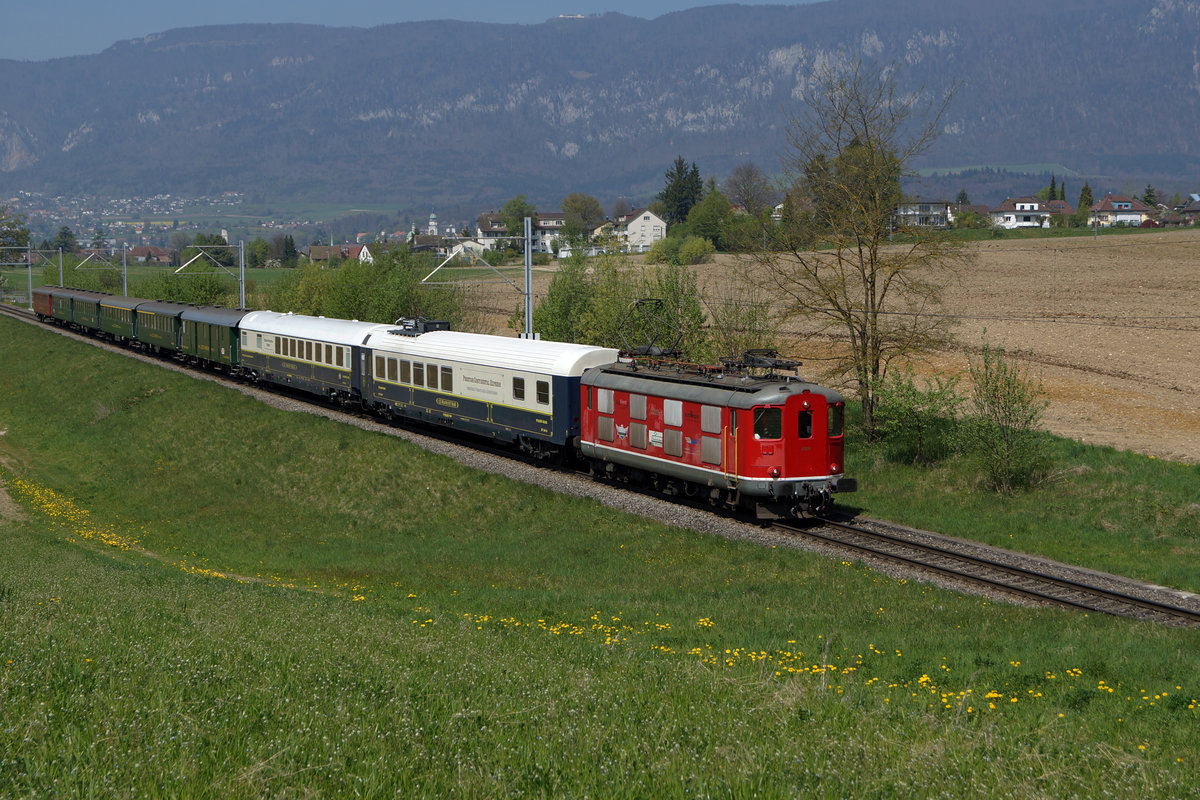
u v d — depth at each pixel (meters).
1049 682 13.48
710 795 7.38
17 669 10.03
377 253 65.56
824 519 26.12
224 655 11.83
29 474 42.53
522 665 12.42
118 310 69.75
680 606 19.09
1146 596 20.03
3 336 80.19
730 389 25.44
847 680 12.89
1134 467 29.58
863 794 7.64
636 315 40.78
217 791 7.05
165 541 30.81
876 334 33.66
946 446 32.84
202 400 47.50
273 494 34.41
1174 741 10.78
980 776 8.28
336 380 43.56
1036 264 97.56
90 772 7.08
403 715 9.13
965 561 22.41
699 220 145.38
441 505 30.31
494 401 33.88
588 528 26.39
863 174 33.38
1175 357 50.16
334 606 17.84
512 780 7.64
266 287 83.00
